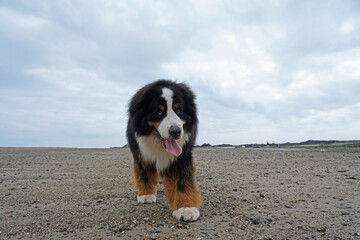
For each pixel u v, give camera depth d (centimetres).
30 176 186
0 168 229
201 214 99
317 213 97
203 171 210
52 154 398
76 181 167
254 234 79
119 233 81
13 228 85
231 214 98
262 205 110
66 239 77
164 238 76
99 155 376
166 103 101
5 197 125
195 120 111
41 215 98
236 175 189
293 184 153
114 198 125
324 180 163
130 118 114
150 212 102
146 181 118
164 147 100
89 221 92
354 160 274
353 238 74
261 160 291
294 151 444
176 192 101
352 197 120
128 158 325
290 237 76
